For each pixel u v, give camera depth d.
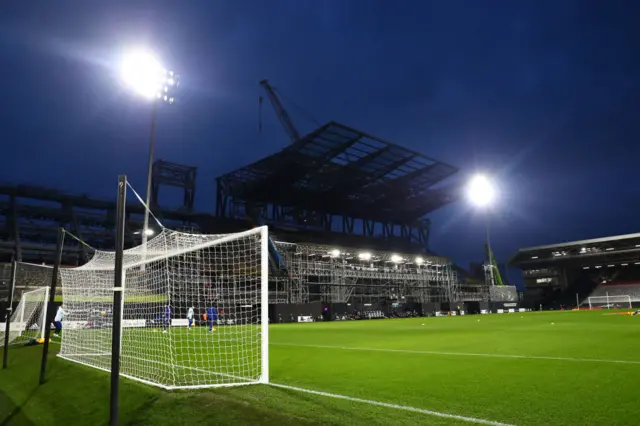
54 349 13.55
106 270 14.17
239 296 22.77
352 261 52.69
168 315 13.87
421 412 5.26
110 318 14.59
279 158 66.62
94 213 67.25
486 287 65.19
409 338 16.31
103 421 6.04
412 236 99.38
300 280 43.28
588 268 82.38
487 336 16.30
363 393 6.36
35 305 19.73
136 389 6.93
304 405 5.66
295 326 29.02
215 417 5.52
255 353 11.56
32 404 7.52
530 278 87.19
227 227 74.25
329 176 72.00
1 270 38.66
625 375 7.31
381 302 53.94
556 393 6.09
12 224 58.78
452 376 7.62
